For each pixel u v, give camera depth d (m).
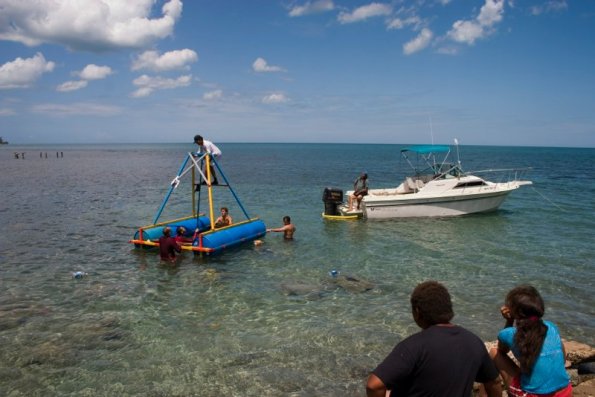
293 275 12.48
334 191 21.47
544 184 37.47
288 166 66.81
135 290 11.21
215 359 7.70
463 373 2.97
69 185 37.75
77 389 6.81
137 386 6.88
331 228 19.20
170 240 13.73
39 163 76.44
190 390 6.76
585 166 66.56
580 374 6.84
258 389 6.79
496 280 12.06
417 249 15.49
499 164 68.62
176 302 10.39
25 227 19.27
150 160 89.56
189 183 40.19
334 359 7.70
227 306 10.14
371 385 2.99
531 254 14.76
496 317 9.56
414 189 22.36
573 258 14.24
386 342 8.35
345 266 13.41
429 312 3.16
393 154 129.62
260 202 27.45
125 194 31.47
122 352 7.95
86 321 9.29
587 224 19.94
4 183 39.12
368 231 18.56
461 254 14.79
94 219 21.39
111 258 14.22
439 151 22.05
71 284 11.66
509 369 4.55
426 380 2.94
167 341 8.38
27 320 9.30
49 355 7.83
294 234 17.98
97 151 167.50
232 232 15.47
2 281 11.88
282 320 9.35
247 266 13.34
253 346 8.17
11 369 7.37
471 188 21.58
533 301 4.20
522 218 21.36
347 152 152.00
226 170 56.75
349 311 9.85
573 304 10.34
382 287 11.48
